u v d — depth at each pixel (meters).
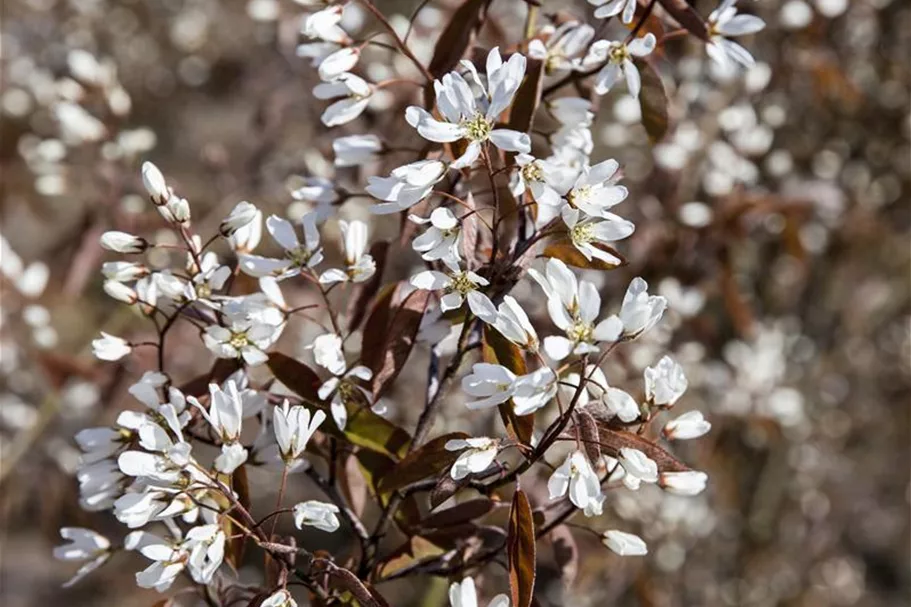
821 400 1.45
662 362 0.58
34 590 1.63
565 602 1.10
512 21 0.87
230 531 0.61
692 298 0.98
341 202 0.66
